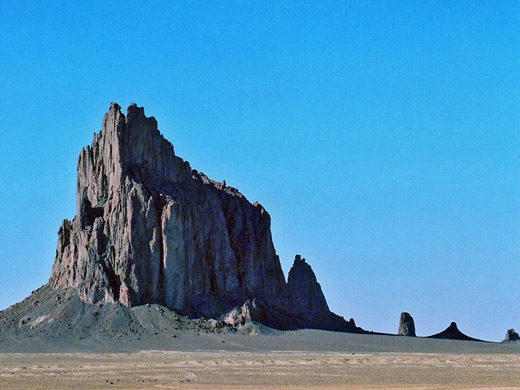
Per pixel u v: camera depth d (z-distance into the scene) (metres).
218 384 197.50
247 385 195.25
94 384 198.00
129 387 190.88
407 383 199.38
